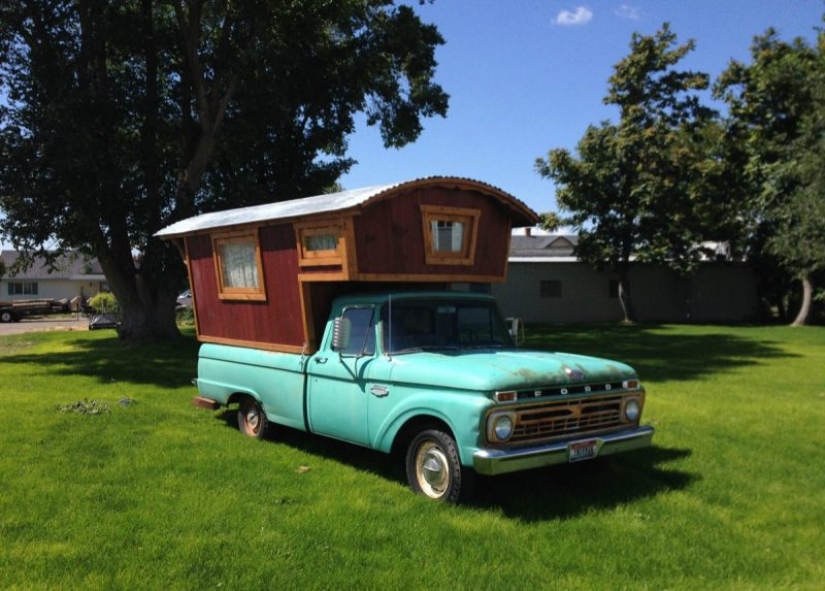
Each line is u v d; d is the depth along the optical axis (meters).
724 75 30.89
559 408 5.47
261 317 7.67
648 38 30.16
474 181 7.03
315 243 6.72
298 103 21.80
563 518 5.29
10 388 11.73
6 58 17.89
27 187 16.41
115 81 19.23
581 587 4.07
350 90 22.34
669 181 29.08
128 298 20.67
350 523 5.06
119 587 3.99
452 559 4.46
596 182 30.48
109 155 18.05
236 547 4.59
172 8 21.34
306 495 5.76
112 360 16.28
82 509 5.30
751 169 29.70
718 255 34.00
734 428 8.45
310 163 23.77
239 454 7.09
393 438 5.89
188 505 5.43
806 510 5.52
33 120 16.38
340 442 7.70
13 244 17.75
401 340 6.27
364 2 21.73
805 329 27.55
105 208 17.95
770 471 6.62
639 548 4.68
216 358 8.48
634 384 6.04
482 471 5.04
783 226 26.25
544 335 24.02
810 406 10.06
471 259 7.21
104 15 18.70
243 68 19.50
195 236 8.72
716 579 4.24
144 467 6.52
